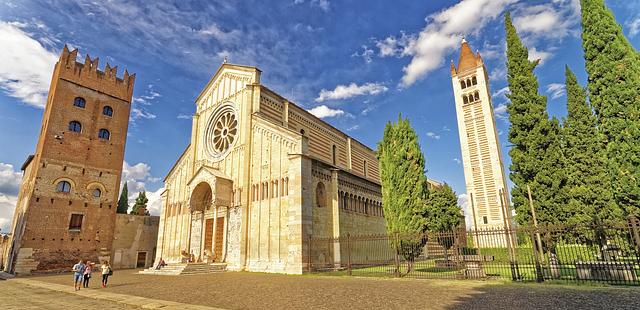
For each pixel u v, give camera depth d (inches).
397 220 1173.1
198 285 914.7
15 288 1045.8
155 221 2245.3
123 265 2034.9
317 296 671.8
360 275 1091.9
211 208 1611.7
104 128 2064.5
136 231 2138.3
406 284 834.2
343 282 912.3
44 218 1732.3
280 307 566.9
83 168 1926.7
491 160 2356.1
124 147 2132.1
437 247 2031.3
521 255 1238.9
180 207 1802.4
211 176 1519.4
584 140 1285.7
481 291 677.3
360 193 1724.9
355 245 1576.0
